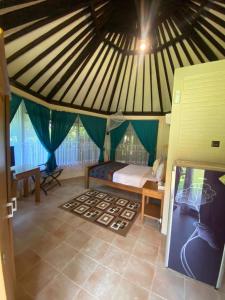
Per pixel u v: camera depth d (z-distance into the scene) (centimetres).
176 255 174
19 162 347
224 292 156
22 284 156
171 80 393
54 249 204
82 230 244
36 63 286
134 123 573
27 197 353
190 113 202
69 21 233
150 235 238
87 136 550
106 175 384
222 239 152
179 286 160
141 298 147
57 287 154
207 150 195
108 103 541
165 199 236
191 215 163
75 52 300
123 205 326
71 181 479
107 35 306
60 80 363
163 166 274
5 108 100
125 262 187
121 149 612
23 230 239
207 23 243
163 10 248
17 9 181
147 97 490
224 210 149
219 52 279
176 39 296
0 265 66
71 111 482
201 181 156
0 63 78
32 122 363
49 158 432
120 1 242
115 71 408
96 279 164
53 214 286
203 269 163
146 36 293
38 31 227
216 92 184
